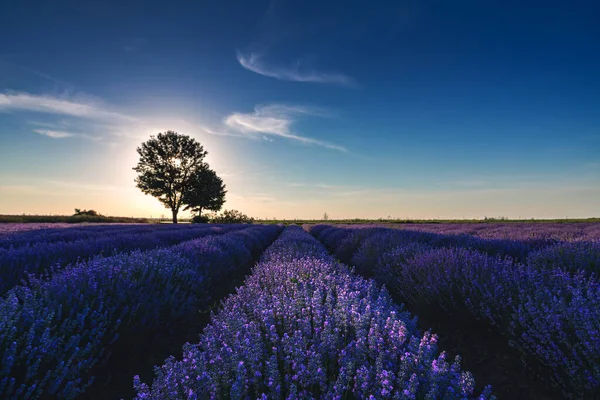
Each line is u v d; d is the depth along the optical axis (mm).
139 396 1791
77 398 2699
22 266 5195
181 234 12672
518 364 3379
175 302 4113
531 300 3498
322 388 1836
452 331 4305
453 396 1706
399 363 2119
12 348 2248
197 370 1912
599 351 2584
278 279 4301
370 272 7785
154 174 38562
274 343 2379
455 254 5539
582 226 16688
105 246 7902
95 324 3041
